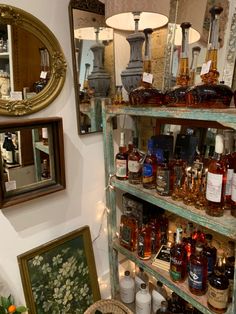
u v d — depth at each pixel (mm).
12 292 1349
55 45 1242
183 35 1118
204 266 1123
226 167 994
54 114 1324
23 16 1127
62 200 1459
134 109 1226
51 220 1437
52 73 1263
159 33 1464
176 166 1225
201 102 961
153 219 1499
